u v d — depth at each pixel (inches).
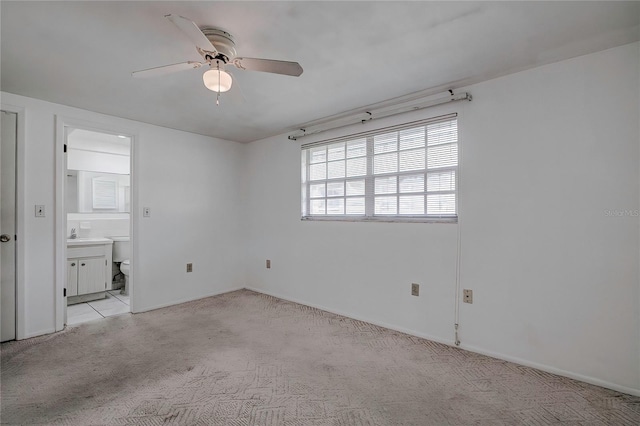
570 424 64.4
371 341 105.3
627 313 74.9
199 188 158.7
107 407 69.4
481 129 96.0
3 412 67.3
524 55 80.1
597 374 78.3
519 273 89.4
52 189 113.2
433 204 107.7
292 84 97.0
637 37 71.9
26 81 94.6
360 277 125.6
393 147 117.6
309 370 86.2
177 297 149.5
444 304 103.3
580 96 80.5
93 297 159.0
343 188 133.3
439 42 73.7
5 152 104.1
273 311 137.3
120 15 62.9
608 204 77.1
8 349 98.7
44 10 61.0
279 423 64.8
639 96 73.6
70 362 90.3
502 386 78.1
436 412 68.2
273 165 162.1
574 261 81.4
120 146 178.7
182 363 90.0
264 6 60.3
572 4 60.0
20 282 106.4
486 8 61.1
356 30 68.7
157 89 100.7
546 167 85.3
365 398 73.4
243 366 88.4
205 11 61.8
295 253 151.1
